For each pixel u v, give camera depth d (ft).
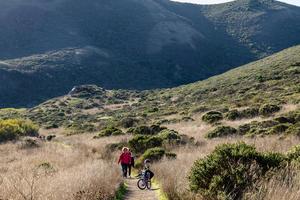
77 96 428.97
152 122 179.73
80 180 33.91
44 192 26.37
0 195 24.25
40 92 502.38
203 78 654.94
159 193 42.65
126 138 114.32
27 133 165.48
